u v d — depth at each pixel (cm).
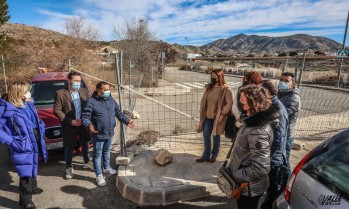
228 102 390
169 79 1606
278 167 271
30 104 346
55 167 463
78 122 390
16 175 438
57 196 367
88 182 408
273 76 640
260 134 203
